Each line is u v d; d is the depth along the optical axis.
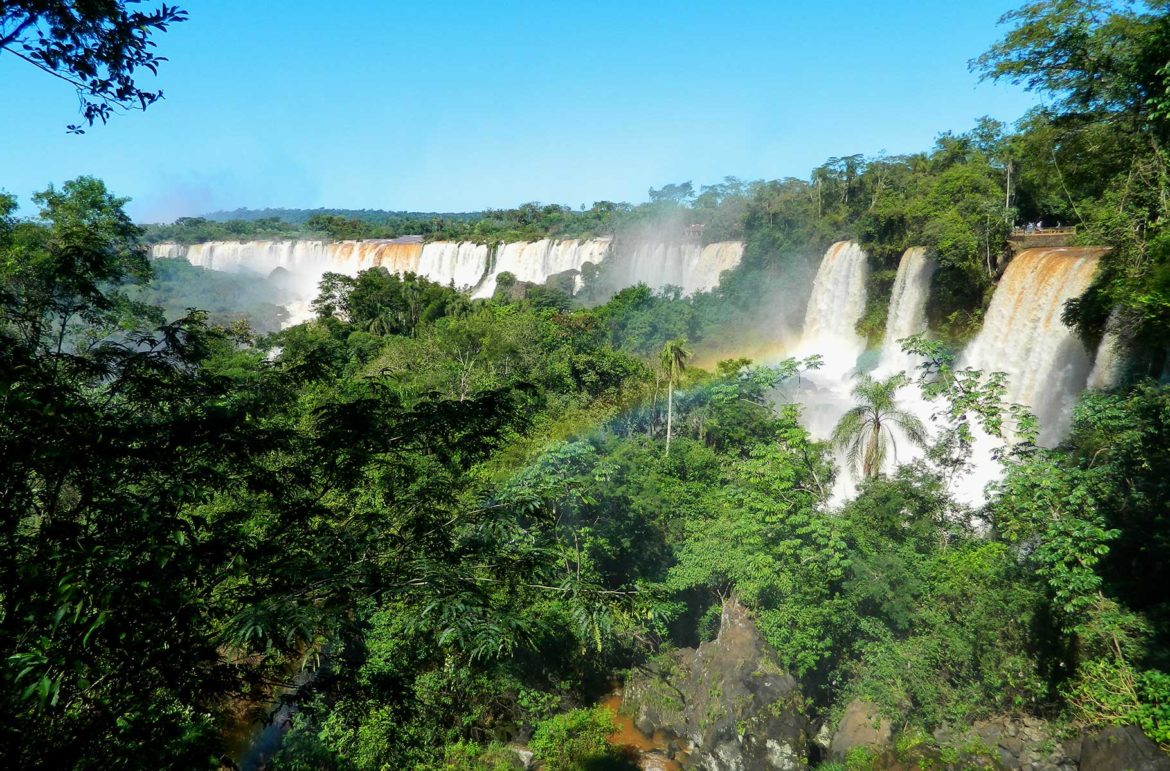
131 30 7.56
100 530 7.22
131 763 6.91
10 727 6.39
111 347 8.73
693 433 46.31
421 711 21.33
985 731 19.30
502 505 10.47
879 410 30.27
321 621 7.59
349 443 9.42
